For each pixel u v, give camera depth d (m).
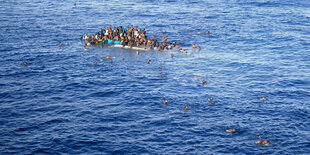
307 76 64.00
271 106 51.72
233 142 42.31
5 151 40.38
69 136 43.56
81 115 49.03
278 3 138.75
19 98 54.38
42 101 53.44
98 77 63.41
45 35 92.31
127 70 67.19
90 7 132.75
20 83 60.25
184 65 70.19
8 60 71.62
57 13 120.94
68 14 119.38
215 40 89.44
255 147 41.28
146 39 87.19
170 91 56.88
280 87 58.88
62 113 49.62
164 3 142.62
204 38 91.19
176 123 46.66
